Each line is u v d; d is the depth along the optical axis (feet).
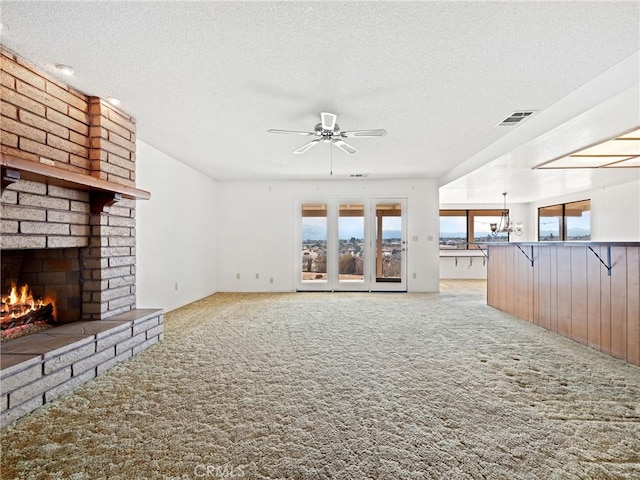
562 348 10.53
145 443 5.57
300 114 11.03
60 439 5.67
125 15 6.14
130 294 10.99
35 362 6.63
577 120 9.83
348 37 6.87
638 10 6.04
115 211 10.18
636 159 14.46
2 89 7.07
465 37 6.86
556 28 6.56
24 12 6.00
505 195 26.86
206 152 15.67
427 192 22.65
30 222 7.54
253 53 7.45
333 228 22.95
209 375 8.34
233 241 23.00
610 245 9.60
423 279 22.67
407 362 9.26
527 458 5.22
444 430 5.97
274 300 19.30
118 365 8.95
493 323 13.69
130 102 9.99
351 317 14.74
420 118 11.39
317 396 7.25
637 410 6.65
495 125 12.09
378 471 4.94
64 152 8.66
